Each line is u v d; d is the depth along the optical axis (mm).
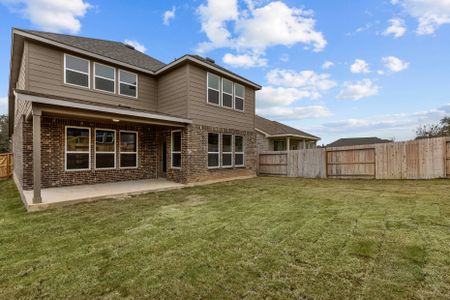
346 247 3199
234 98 11711
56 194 6852
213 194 7426
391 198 6215
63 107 6195
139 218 4809
